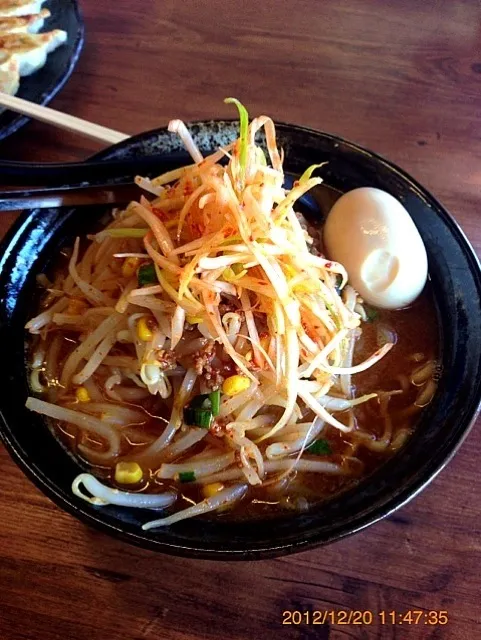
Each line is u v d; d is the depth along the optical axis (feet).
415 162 1.09
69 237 0.92
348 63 1.23
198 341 0.78
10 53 1.11
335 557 0.73
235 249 0.70
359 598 0.70
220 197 0.71
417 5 1.32
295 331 0.73
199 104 1.18
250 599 0.70
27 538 0.75
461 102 1.18
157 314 0.77
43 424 0.78
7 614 0.70
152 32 1.28
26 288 0.86
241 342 0.77
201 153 0.92
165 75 1.22
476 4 1.32
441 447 0.69
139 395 0.82
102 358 0.81
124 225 0.85
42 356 0.84
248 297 0.75
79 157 1.09
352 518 0.65
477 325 0.77
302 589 0.71
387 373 0.84
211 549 0.63
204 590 0.71
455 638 0.68
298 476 0.77
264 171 0.74
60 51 1.19
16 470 0.79
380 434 0.79
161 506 0.74
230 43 1.27
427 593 0.71
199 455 0.78
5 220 1.00
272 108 1.17
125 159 0.91
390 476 0.71
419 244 0.85
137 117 1.16
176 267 0.72
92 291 0.84
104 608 0.70
